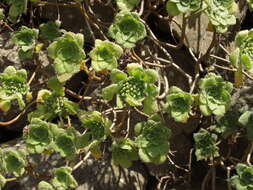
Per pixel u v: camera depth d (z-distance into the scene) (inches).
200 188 49.5
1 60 49.7
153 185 49.9
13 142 49.4
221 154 49.2
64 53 41.1
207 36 50.4
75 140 42.0
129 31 41.1
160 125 40.9
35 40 43.9
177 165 50.0
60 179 42.8
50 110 43.3
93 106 48.8
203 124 49.3
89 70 46.5
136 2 42.0
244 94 47.5
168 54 47.4
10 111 49.4
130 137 48.3
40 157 48.4
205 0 40.3
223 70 50.1
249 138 42.6
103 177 48.3
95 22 49.7
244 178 42.2
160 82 48.2
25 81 43.1
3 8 51.0
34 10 51.0
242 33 40.8
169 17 48.4
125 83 40.4
